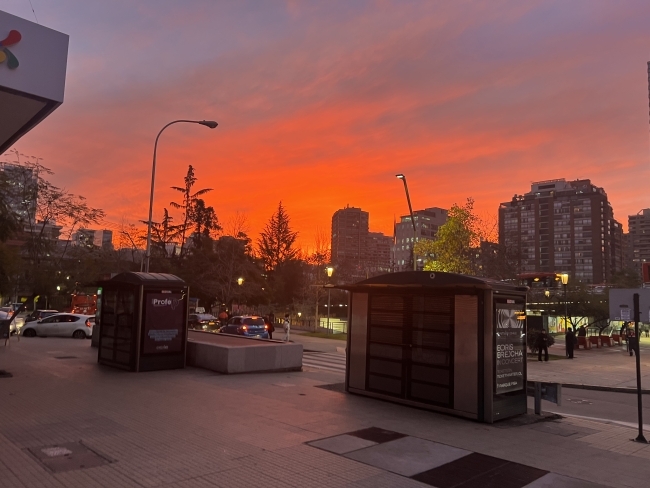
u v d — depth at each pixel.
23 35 7.59
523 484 5.56
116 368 13.64
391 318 10.19
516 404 9.20
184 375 12.73
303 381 12.55
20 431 6.97
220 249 52.56
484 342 8.72
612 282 71.81
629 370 21.03
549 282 38.03
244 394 10.32
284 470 5.66
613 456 6.88
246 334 23.69
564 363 23.28
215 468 5.64
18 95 7.67
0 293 33.47
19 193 38.47
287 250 80.88
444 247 30.84
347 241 180.25
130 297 13.48
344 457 6.25
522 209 154.38
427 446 6.93
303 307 51.47
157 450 6.24
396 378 9.95
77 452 6.08
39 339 23.34
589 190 144.62
